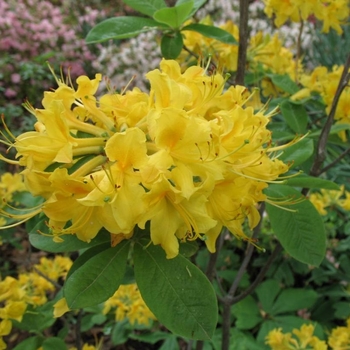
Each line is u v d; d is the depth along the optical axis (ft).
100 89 3.84
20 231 2.82
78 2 5.18
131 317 1.82
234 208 0.76
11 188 1.74
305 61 3.50
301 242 0.94
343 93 1.30
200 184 0.71
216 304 0.73
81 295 0.73
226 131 0.73
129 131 0.67
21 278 1.65
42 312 1.26
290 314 2.20
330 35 3.26
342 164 2.15
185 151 0.70
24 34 4.28
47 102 0.80
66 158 0.70
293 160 0.96
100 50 4.45
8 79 4.04
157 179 0.67
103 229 0.83
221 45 1.52
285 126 1.55
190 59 1.60
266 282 2.19
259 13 4.15
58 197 0.70
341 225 2.15
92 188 0.69
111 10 5.16
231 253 2.28
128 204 0.67
